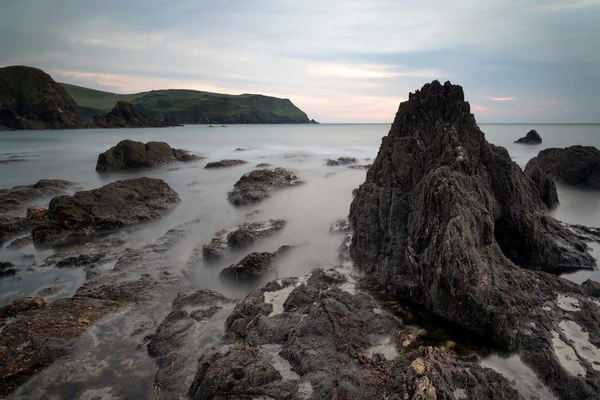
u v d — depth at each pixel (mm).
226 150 64250
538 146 63500
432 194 11891
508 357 8875
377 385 7395
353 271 13875
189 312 11695
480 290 9781
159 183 26766
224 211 24406
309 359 8305
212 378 7879
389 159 16562
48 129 135000
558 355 8523
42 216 21766
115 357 9852
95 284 13828
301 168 40125
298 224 20438
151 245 17891
